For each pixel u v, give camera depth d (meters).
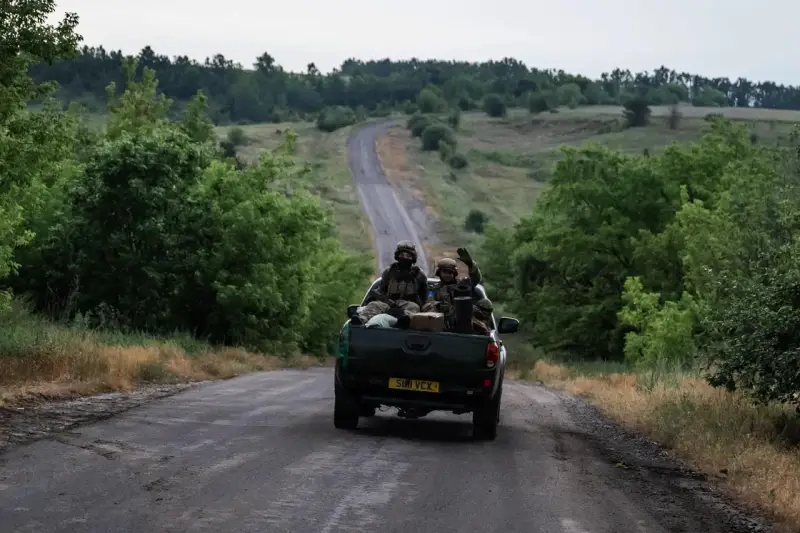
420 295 18.39
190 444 13.85
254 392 24.08
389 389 16.39
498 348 16.66
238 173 48.06
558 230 68.69
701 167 66.44
